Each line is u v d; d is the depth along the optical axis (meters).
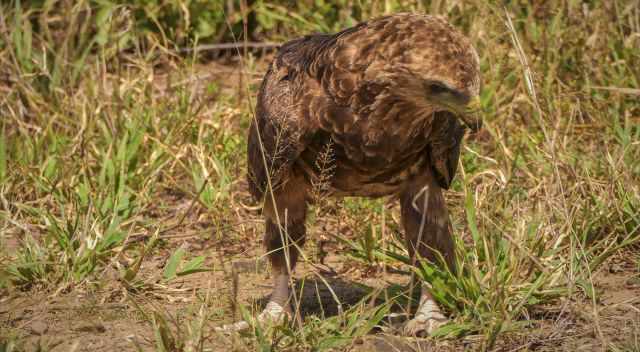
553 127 12.43
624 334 8.48
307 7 16.02
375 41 7.49
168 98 13.95
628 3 14.62
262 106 8.87
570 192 11.11
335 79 7.71
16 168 12.43
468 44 7.40
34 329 8.77
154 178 12.46
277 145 8.27
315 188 8.28
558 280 9.42
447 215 8.89
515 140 12.71
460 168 11.19
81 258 10.09
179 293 9.80
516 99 13.16
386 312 8.53
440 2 14.29
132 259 10.78
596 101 13.44
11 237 11.28
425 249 8.86
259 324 8.12
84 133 13.03
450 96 7.24
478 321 8.61
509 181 11.25
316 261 10.59
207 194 12.01
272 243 9.10
